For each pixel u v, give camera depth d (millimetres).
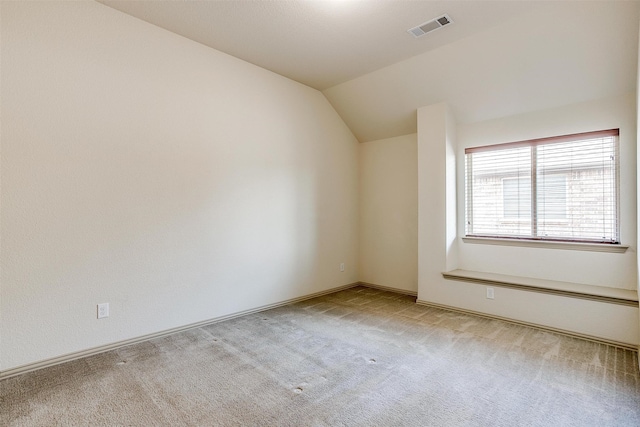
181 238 2988
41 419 1729
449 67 3326
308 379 2154
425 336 2883
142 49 2746
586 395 1952
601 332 2709
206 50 3168
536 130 3332
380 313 3547
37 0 2258
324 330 3039
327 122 4434
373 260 4762
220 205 3273
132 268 2691
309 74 3818
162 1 2492
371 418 1751
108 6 2555
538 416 1759
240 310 3434
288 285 3918
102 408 1830
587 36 2627
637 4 2348
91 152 2486
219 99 3270
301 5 2539
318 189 4297
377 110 4219
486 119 3639
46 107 2289
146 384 2086
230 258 3354
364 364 2361
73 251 2406
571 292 2840
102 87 2539
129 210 2676
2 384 2064
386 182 4602
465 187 3834
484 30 2885
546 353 2525
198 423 1710
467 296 3506
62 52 2355
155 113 2828
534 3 2516
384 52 3291
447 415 1774
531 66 2984
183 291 3002
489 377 2172
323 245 4359
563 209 3221
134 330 2705
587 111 3043
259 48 3211
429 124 3789
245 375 2205
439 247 3730
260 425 1697
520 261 3449
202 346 2674
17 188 2184
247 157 3506
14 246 2174
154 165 2818
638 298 2482
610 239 2979
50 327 2309
